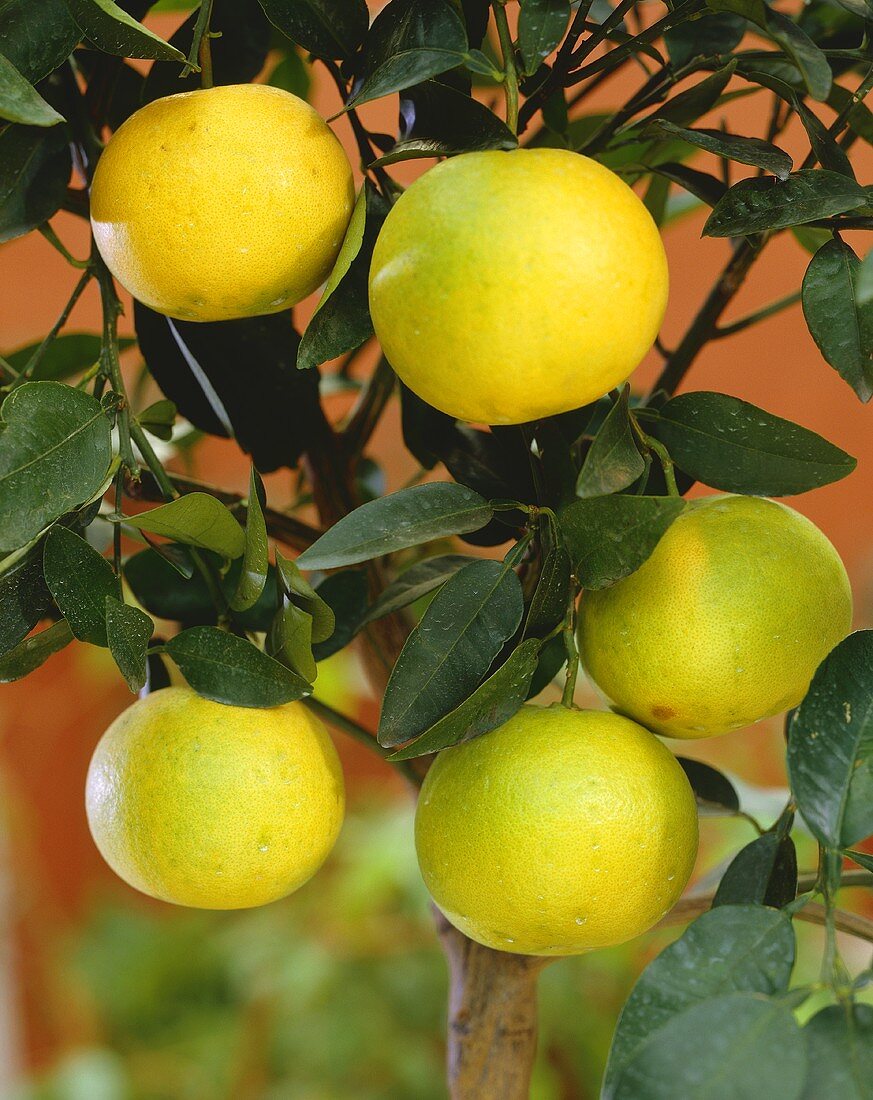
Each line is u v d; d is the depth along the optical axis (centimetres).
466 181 90
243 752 97
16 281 247
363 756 270
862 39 105
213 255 94
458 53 93
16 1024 266
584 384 91
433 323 90
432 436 102
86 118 102
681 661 95
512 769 94
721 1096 86
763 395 258
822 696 94
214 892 98
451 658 95
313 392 107
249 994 259
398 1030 254
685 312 253
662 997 90
